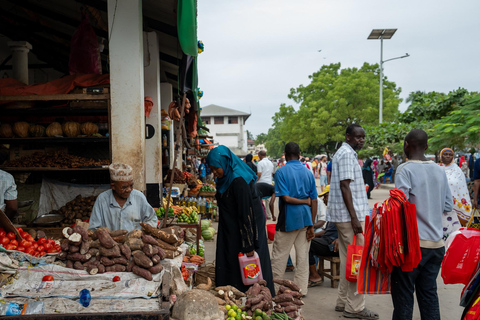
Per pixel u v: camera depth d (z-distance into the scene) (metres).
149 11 6.07
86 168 5.38
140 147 5.16
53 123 5.60
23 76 8.02
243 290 4.12
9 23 7.84
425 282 3.58
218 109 67.69
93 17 6.73
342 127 46.59
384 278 3.72
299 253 5.20
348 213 4.55
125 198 3.79
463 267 3.20
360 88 45.88
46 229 5.37
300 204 5.02
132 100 5.14
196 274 4.69
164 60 8.45
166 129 7.59
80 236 3.15
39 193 5.84
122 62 5.12
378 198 17.58
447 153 6.59
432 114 17.39
